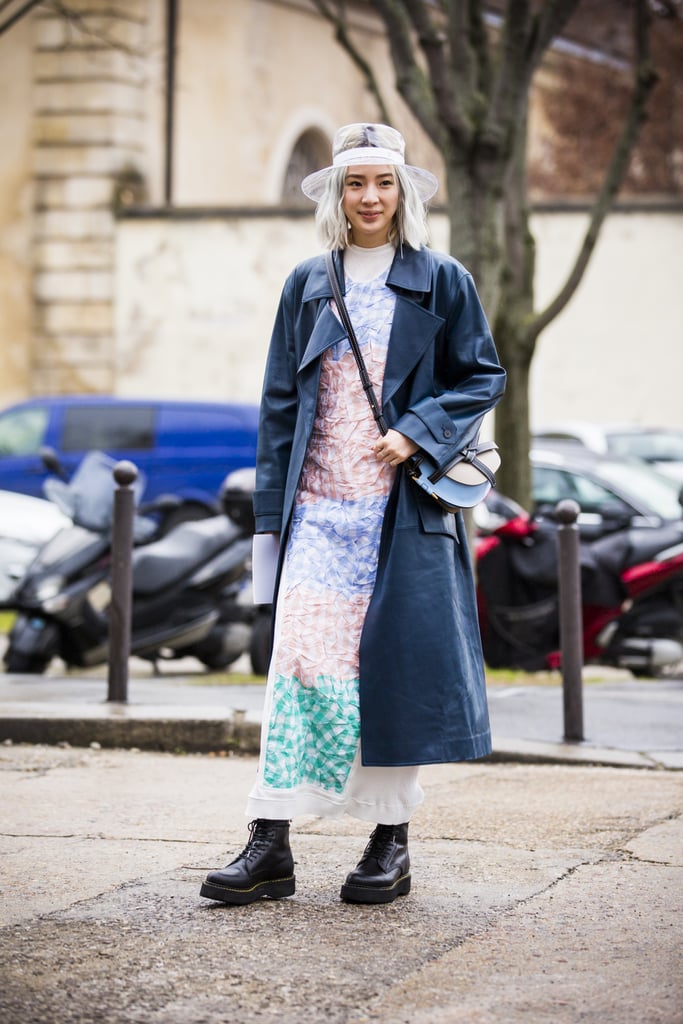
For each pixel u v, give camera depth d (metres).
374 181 4.48
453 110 10.26
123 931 4.13
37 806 5.86
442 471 4.40
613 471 13.79
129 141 25.30
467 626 4.53
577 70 31.34
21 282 25.39
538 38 10.34
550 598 10.43
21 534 12.30
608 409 23.50
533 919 4.32
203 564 10.46
